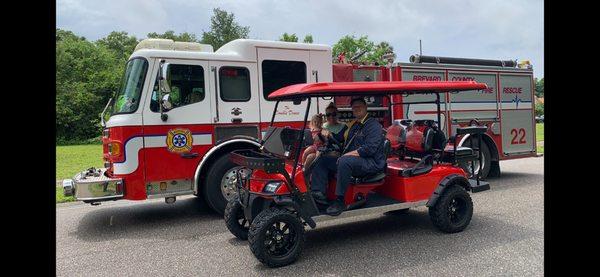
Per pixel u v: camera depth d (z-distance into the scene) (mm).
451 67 9203
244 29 41969
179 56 6535
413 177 5328
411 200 5312
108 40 56938
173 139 6441
